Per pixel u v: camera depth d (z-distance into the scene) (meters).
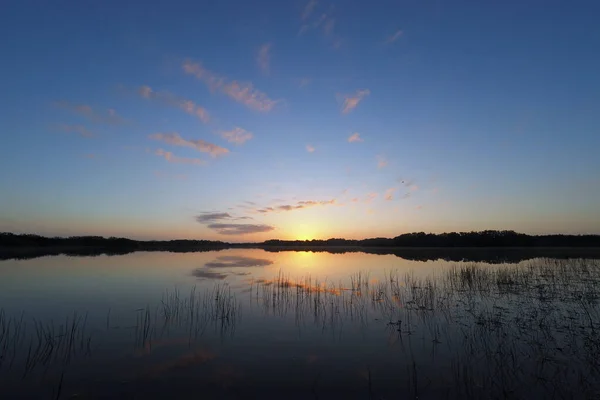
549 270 27.94
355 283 23.42
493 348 10.29
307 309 15.69
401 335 11.79
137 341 11.21
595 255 47.91
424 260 43.94
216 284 23.12
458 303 16.59
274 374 8.70
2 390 7.86
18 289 20.80
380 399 7.41
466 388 7.78
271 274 29.34
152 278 26.12
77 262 40.09
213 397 7.56
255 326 12.97
